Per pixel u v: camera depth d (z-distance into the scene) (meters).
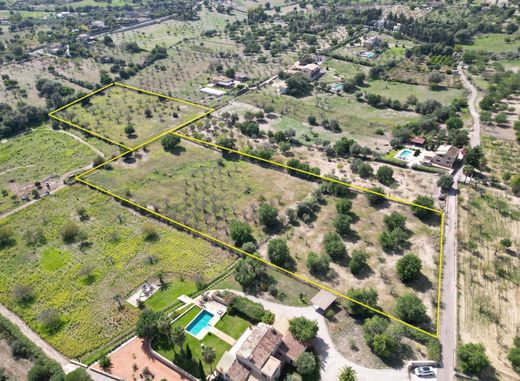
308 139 185.38
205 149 181.88
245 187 154.50
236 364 86.38
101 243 129.50
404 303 98.94
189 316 102.75
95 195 152.62
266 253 122.69
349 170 161.50
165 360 91.44
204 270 118.12
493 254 118.00
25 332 101.88
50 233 134.50
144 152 181.25
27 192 155.75
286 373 88.38
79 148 185.62
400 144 175.12
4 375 91.38
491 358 90.50
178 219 138.75
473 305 103.00
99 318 104.44
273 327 94.44
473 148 156.25
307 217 135.00
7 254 126.56
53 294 112.00
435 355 90.12
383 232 124.25
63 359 94.81
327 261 115.31
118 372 90.25
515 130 179.62
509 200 139.12
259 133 192.00
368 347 94.31
